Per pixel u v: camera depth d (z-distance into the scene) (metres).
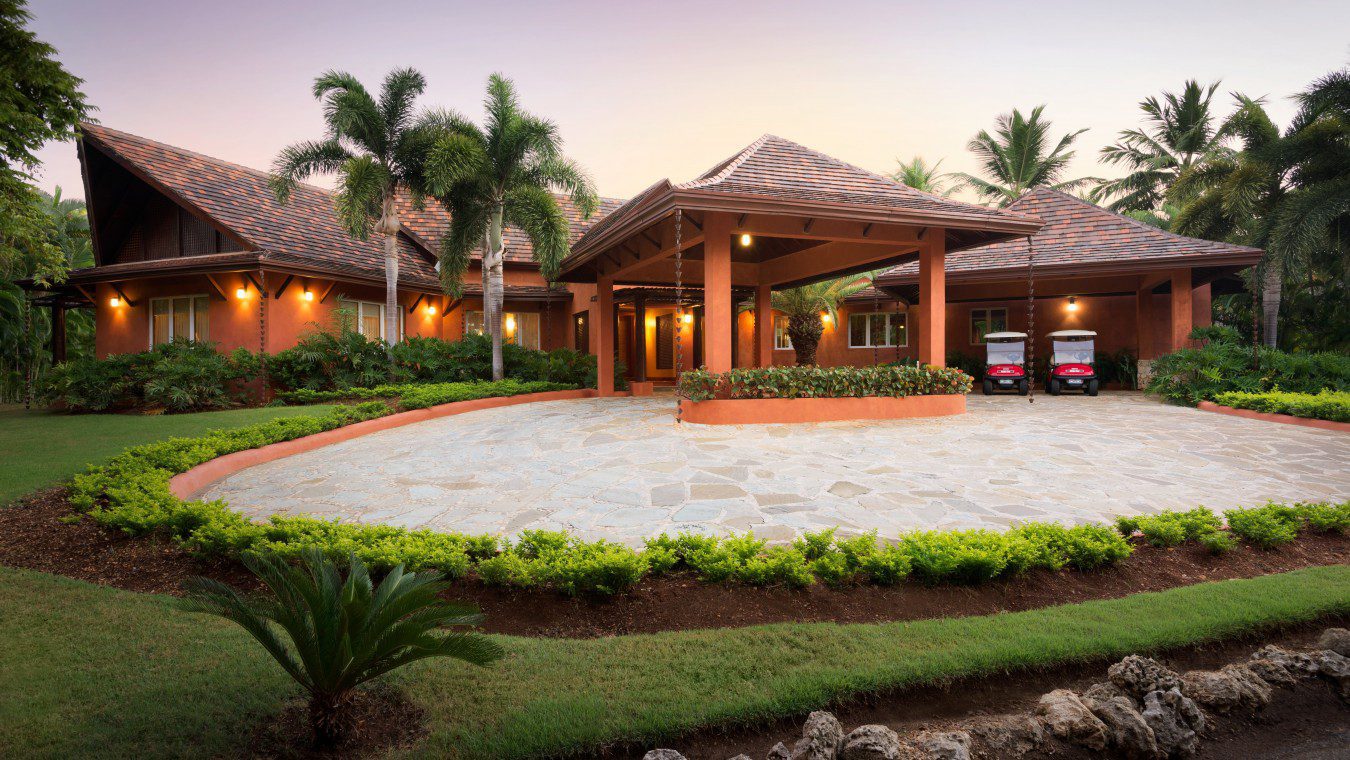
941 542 4.09
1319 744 2.61
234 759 2.20
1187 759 2.52
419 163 15.16
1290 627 3.41
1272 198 17.73
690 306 20.30
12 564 4.21
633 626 3.36
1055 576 4.04
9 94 8.64
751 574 3.73
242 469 7.54
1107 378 18.84
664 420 10.33
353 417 10.16
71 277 15.56
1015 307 20.56
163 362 12.55
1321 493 6.25
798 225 10.72
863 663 2.86
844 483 6.41
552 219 14.84
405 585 2.57
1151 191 29.67
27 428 9.93
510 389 14.14
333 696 2.28
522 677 2.75
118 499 5.13
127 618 3.32
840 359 22.92
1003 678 2.88
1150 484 6.52
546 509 5.73
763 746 2.41
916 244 11.63
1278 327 20.56
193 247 16.31
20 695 2.55
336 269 15.44
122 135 16.31
